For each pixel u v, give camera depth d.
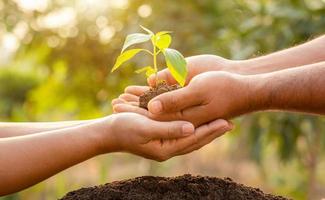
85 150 0.79
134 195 0.74
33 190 2.07
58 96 2.00
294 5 1.67
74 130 0.80
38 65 2.04
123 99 0.95
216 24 1.84
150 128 0.77
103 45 1.89
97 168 2.26
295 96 0.83
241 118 1.81
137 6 1.87
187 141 0.81
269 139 1.91
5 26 1.91
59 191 2.13
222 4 1.85
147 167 2.51
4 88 3.31
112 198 0.75
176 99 0.80
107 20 1.87
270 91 0.83
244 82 0.83
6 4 1.90
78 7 1.88
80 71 1.93
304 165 2.05
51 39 1.91
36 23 1.91
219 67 0.98
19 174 0.78
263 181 2.71
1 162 0.77
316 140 1.88
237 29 1.72
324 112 0.84
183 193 0.75
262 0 1.70
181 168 3.00
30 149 0.78
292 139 1.80
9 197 1.96
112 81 1.89
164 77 0.96
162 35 0.88
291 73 0.83
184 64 0.83
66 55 1.92
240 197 0.75
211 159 3.17
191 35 1.85
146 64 1.78
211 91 0.81
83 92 1.96
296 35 1.68
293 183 2.44
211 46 1.79
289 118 1.75
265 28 1.70
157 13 1.86
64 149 0.78
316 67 0.83
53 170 0.79
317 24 1.65
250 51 1.67
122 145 0.80
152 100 0.81
